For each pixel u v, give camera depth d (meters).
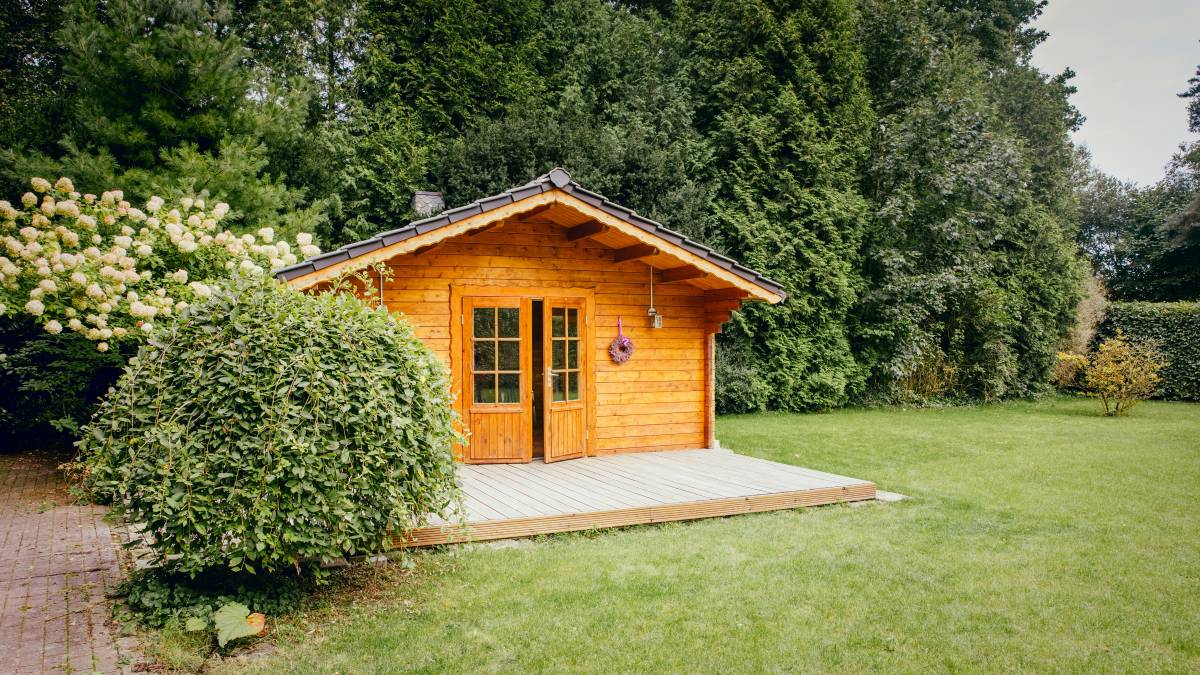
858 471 8.57
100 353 8.21
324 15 14.79
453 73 14.65
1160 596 4.29
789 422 13.40
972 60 20.25
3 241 7.11
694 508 6.20
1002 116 23.36
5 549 5.30
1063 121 26.62
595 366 9.19
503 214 7.45
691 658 3.41
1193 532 5.74
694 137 15.46
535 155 13.82
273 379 3.70
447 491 4.45
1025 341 18.38
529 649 3.49
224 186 10.01
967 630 3.78
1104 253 31.22
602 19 16.28
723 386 13.96
